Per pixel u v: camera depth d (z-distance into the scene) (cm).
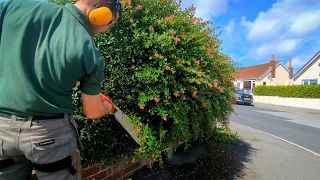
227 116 465
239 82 3719
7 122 104
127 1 232
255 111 1379
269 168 347
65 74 100
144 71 229
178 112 256
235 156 389
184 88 255
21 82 100
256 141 513
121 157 241
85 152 208
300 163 379
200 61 288
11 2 114
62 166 113
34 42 103
